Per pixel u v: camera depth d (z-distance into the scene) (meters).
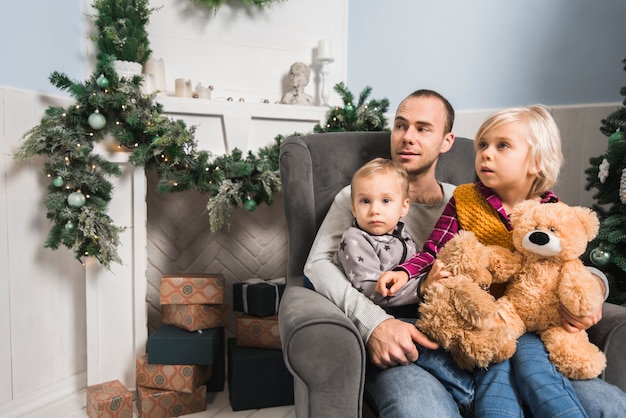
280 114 2.24
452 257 1.13
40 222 1.83
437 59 2.43
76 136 1.77
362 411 1.13
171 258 2.30
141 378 1.86
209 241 2.35
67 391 1.94
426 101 1.46
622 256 1.62
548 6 2.25
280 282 2.11
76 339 1.99
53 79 1.71
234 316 2.38
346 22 2.51
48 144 1.70
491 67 2.35
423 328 1.10
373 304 1.17
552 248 1.05
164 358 1.82
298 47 2.47
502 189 1.26
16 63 1.73
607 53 2.20
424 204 1.50
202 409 1.87
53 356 1.89
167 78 2.25
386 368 1.11
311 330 1.03
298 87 2.35
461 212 1.30
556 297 1.08
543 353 1.07
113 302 1.92
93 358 1.90
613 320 1.15
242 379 1.87
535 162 1.22
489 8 2.33
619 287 1.72
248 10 2.36
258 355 1.89
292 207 1.62
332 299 1.23
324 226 1.46
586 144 2.23
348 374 1.04
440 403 1.01
